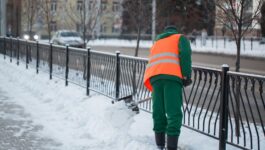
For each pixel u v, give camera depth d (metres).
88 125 7.75
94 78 9.93
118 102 8.26
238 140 5.73
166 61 5.84
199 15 28.84
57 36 33.56
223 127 5.75
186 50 5.79
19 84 13.36
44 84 12.27
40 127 7.86
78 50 10.88
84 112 8.47
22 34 36.81
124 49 39.19
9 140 6.98
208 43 37.25
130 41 51.00
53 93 10.88
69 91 10.64
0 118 8.56
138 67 8.02
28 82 13.16
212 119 6.80
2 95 11.37
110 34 57.22
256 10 10.16
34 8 28.86
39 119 8.50
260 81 5.36
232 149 5.93
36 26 44.16
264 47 29.20
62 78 12.12
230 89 5.79
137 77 8.07
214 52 30.39
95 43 49.69
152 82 5.96
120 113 7.66
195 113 6.53
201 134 6.62
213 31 41.66
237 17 9.49
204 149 5.91
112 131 7.09
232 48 31.06
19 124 8.08
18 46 17.94
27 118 8.59
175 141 5.81
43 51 14.16
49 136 7.25
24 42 16.80
